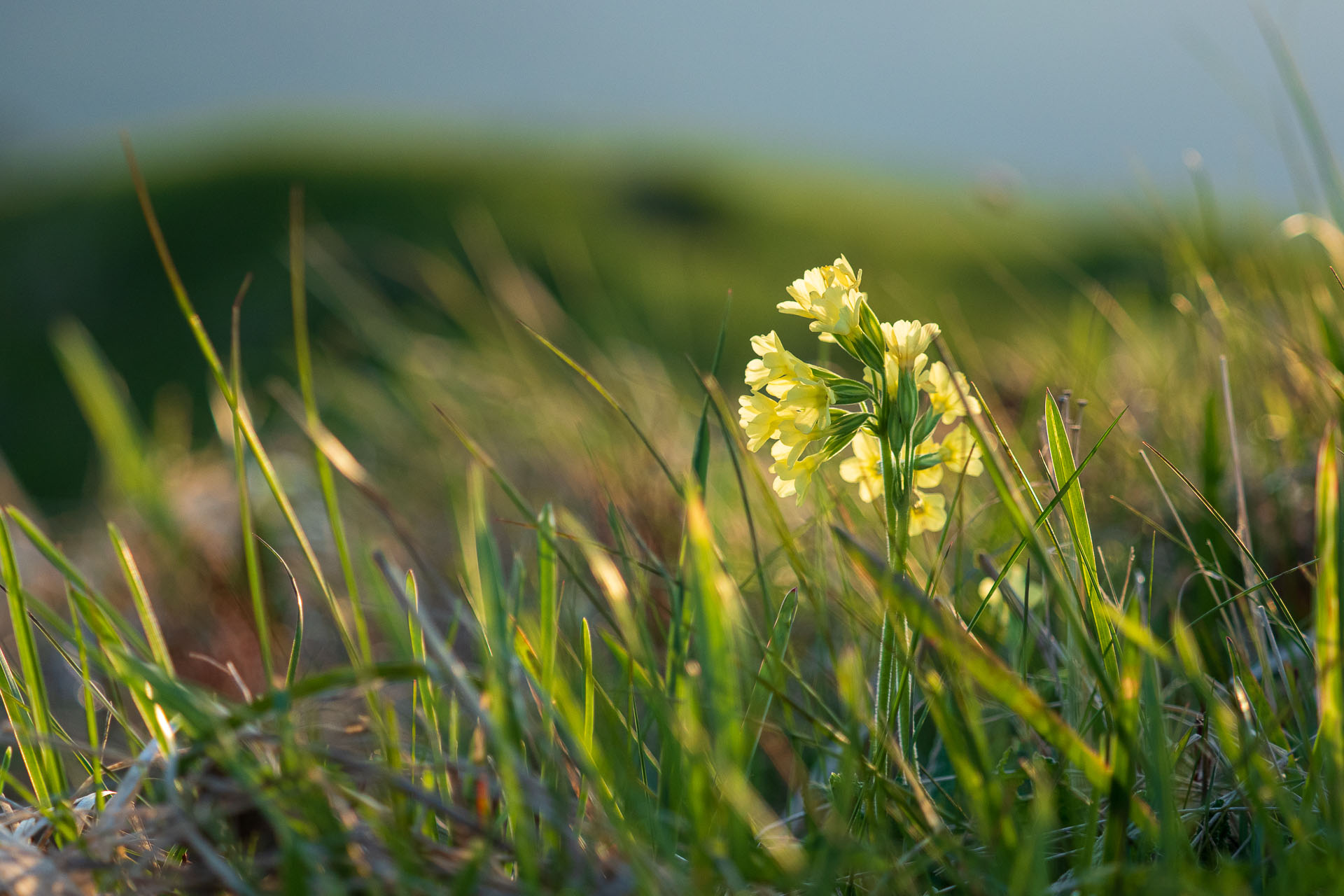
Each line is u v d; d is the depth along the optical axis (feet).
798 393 1.98
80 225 19.98
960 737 1.82
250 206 19.49
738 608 2.21
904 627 1.94
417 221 18.89
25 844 1.88
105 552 4.22
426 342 5.93
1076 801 1.94
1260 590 2.14
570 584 2.73
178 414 9.10
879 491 2.07
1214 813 1.98
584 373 2.09
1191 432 2.74
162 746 1.89
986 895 1.77
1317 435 2.51
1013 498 1.80
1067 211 19.62
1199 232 3.29
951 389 2.00
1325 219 2.71
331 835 1.79
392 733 1.98
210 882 1.82
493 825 1.89
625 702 2.05
